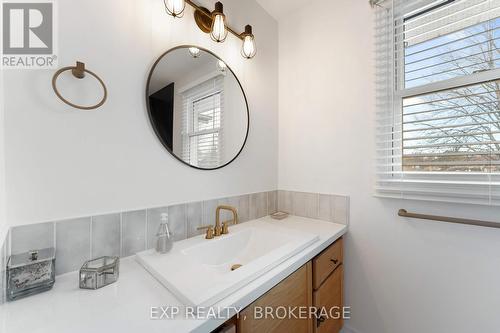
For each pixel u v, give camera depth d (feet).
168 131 3.71
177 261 2.93
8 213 2.37
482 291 3.50
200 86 4.20
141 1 3.42
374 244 4.56
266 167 5.74
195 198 4.16
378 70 4.49
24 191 2.47
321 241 3.88
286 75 5.97
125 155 3.25
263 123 5.65
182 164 3.95
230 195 4.81
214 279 2.43
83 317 1.93
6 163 2.36
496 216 3.36
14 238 2.39
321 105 5.28
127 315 1.96
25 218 2.47
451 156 3.80
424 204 3.99
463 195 3.56
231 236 4.14
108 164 3.09
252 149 5.35
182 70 3.92
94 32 2.96
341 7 4.96
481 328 3.51
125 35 3.25
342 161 4.96
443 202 3.80
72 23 2.79
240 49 5.02
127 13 3.27
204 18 4.24
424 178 4.04
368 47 4.59
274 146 6.00
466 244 3.62
